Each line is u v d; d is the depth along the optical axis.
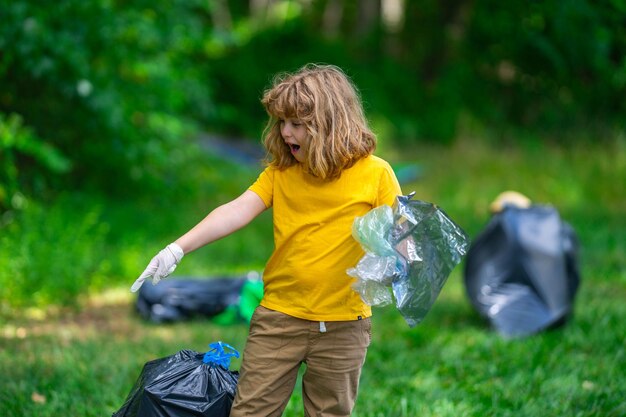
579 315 8.85
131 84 13.87
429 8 27.25
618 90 23.22
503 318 8.29
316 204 4.22
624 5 21.19
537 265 8.39
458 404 6.16
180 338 8.04
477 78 25.88
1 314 8.79
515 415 5.90
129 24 13.30
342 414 4.41
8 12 11.52
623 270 11.32
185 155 15.88
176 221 13.88
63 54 11.88
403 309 4.12
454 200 17.16
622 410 5.97
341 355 4.30
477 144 21.47
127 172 14.91
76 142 14.12
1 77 12.80
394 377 6.85
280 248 4.28
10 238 9.95
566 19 22.80
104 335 8.08
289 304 4.27
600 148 19.31
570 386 6.49
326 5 33.78
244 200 4.33
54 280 9.45
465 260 8.95
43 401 6.00
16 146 11.12
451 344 7.90
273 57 25.48
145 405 4.32
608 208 16.34
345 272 4.22
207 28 15.18
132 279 10.52
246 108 24.48
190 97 15.86
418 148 21.92
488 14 25.61
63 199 13.10
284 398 4.36
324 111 4.06
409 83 25.58
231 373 4.58
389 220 4.06
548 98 25.16
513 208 8.73
